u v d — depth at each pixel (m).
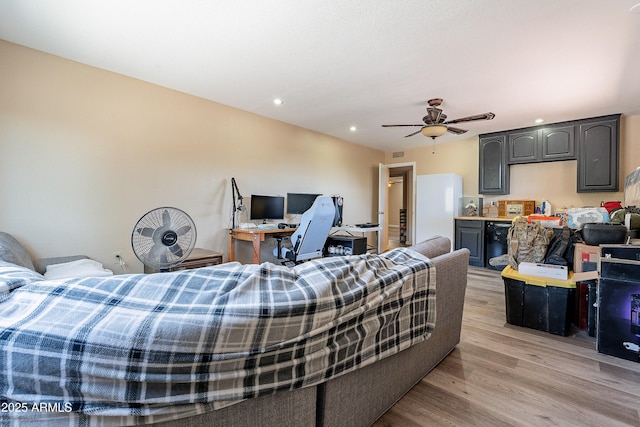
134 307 0.74
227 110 3.82
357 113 4.07
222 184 3.80
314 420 1.06
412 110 3.92
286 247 3.79
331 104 3.72
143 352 0.68
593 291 2.26
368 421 1.30
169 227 2.42
